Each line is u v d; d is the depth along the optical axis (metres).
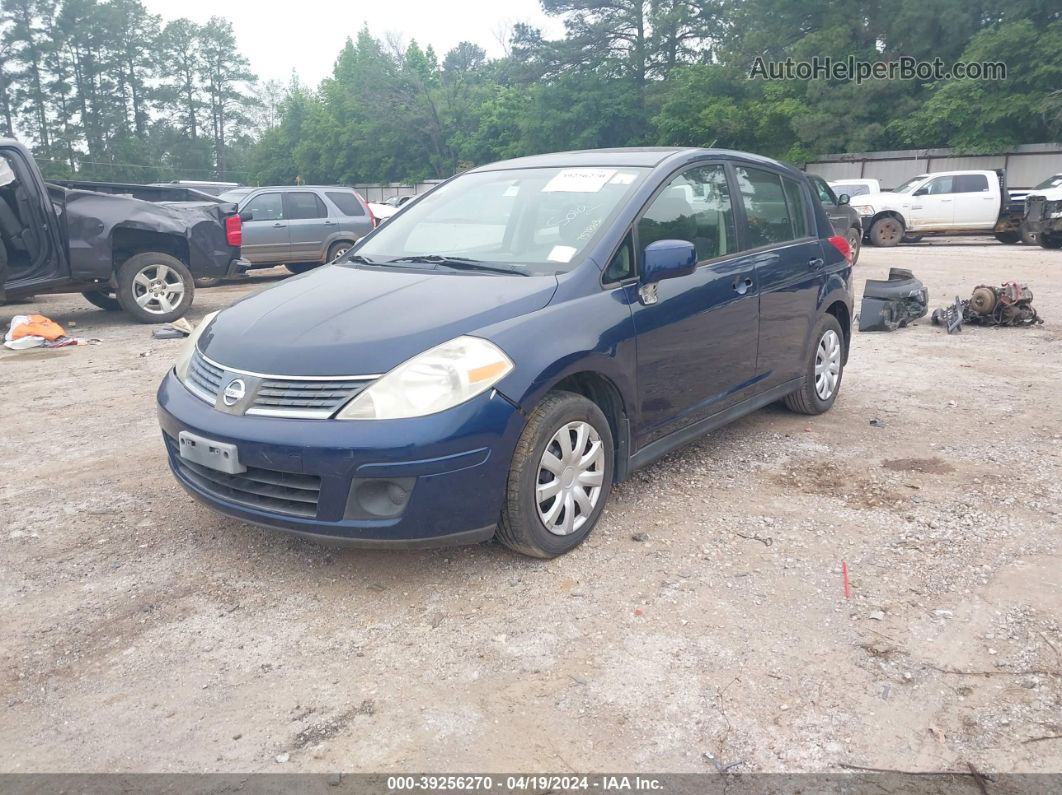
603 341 3.64
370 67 69.94
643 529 3.93
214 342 3.63
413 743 2.51
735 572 3.50
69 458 5.13
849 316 5.97
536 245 4.03
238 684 2.81
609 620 3.14
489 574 3.51
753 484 4.51
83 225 9.37
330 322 3.45
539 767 2.40
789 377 5.28
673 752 2.45
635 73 47.06
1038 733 2.50
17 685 2.83
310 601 3.33
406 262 4.20
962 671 2.81
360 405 3.11
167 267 10.17
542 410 3.42
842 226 15.90
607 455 3.79
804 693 2.70
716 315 4.37
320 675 2.85
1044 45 30.47
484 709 2.65
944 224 21.69
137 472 4.86
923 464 4.80
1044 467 4.71
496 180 4.68
